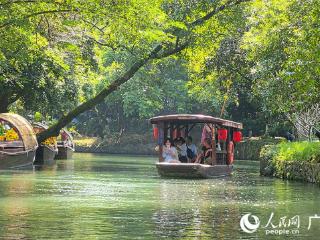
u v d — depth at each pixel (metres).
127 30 23.66
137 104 57.78
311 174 23.39
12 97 38.59
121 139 63.91
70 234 11.14
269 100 27.14
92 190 19.11
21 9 23.22
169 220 12.85
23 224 12.09
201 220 12.91
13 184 20.89
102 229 11.68
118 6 22.52
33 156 32.59
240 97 52.00
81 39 29.30
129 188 20.00
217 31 32.34
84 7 22.58
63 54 34.75
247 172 30.27
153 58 31.95
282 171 25.92
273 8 30.61
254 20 32.28
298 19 27.67
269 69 28.84
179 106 59.66
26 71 35.59
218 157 27.16
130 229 11.73
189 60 34.94
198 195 17.95
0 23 23.31
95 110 65.69
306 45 20.77
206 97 52.97
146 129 65.56
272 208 15.05
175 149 26.22
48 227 11.80
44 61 34.84
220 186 21.30
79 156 50.12
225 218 13.24
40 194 17.61
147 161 41.09
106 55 54.97
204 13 31.47
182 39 31.86
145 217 13.23
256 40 32.12
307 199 17.16
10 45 25.66
